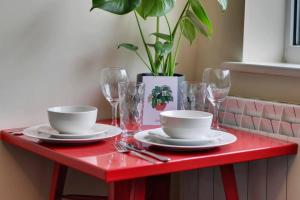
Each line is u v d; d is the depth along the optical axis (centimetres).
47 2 161
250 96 171
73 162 120
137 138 135
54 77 165
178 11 189
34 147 136
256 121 161
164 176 163
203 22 167
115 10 138
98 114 175
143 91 148
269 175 158
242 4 175
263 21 180
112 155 123
